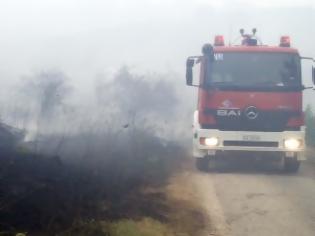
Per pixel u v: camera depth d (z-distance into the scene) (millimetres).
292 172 12016
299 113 11391
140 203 8422
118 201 8211
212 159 12367
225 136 11336
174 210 8484
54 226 6543
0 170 7348
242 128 11359
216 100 11398
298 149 11312
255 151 11422
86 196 7730
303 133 11352
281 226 7832
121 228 6863
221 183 10641
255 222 8023
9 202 6598
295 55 11453
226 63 11445
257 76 11406
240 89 11352
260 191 9945
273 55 11477
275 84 11367
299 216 8328
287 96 11352
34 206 6754
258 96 11328
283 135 11289
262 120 11352
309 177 11461
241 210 8648
